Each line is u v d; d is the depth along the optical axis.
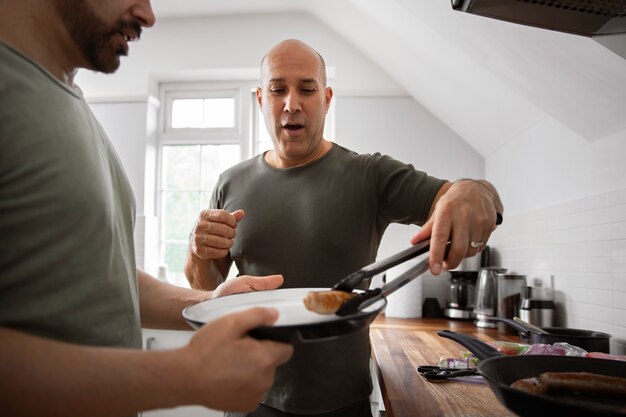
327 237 1.16
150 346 2.37
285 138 1.21
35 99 0.58
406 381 1.01
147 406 0.45
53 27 0.65
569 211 1.54
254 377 0.46
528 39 1.19
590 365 0.67
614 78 1.08
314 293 0.56
